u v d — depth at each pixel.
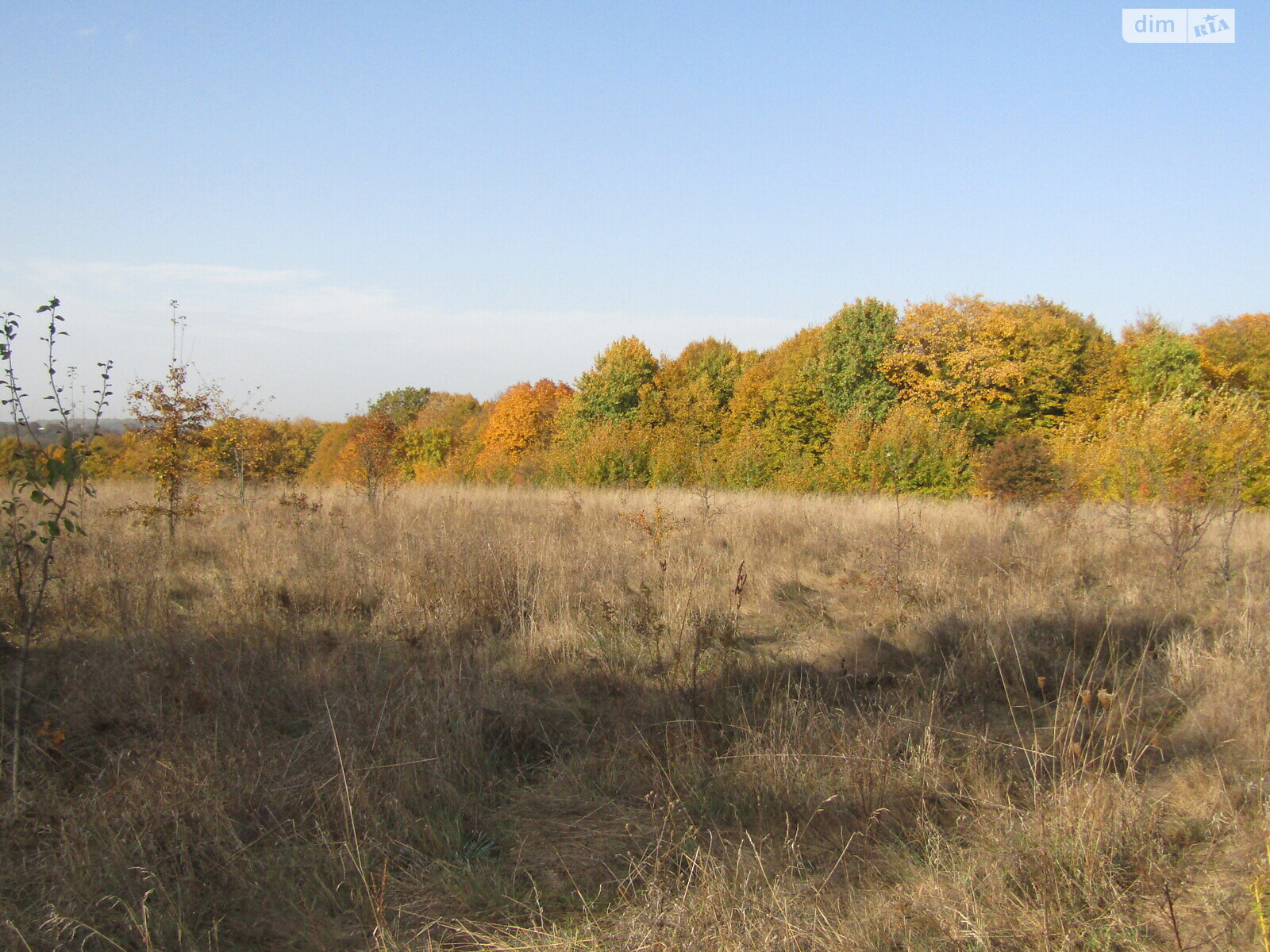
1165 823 3.47
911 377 28.75
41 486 4.35
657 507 10.87
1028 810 3.53
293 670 4.93
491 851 3.39
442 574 7.06
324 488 14.73
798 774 3.86
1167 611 6.73
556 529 10.49
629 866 3.23
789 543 9.98
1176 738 4.40
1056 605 6.86
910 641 6.27
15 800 3.36
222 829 3.25
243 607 6.13
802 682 5.25
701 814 3.61
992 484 14.43
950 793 3.67
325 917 2.91
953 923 2.75
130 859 3.04
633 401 34.78
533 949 2.68
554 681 5.24
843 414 28.44
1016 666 5.55
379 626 6.02
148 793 3.37
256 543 8.24
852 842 3.39
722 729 4.34
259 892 3.00
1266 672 4.99
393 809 3.48
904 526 10.20
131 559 7.42
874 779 3.76
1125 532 10.15
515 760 4.20
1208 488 10.73
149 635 5.25
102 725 4.21
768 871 3.14
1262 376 29.69
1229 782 3.79
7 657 4.91
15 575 4.82
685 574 7.69
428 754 3.95
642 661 5.57
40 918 2.76
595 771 4.05
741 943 2.60
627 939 2.65
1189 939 2.69
